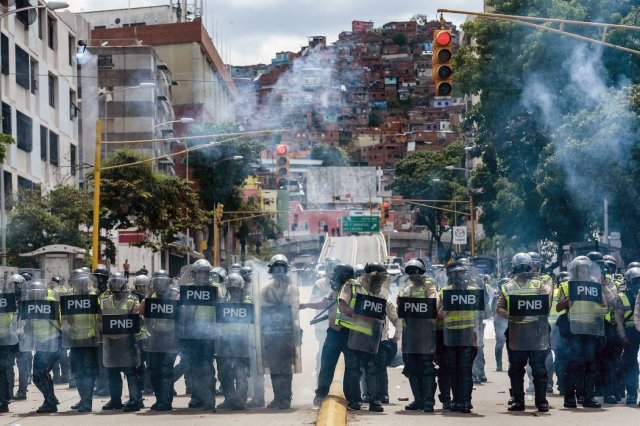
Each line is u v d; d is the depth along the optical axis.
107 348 19.52
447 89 27.56
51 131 69.62
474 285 18.39
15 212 55.00
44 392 19.66
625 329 19.66
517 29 66.25
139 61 99.81
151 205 70.38
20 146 61.84
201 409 19.39
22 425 17.25
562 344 21.23
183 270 20.47
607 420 16.78
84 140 97.06
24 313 19.66
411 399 21.11
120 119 99.19
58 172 71.06
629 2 61.88
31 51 64.56
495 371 28.20
